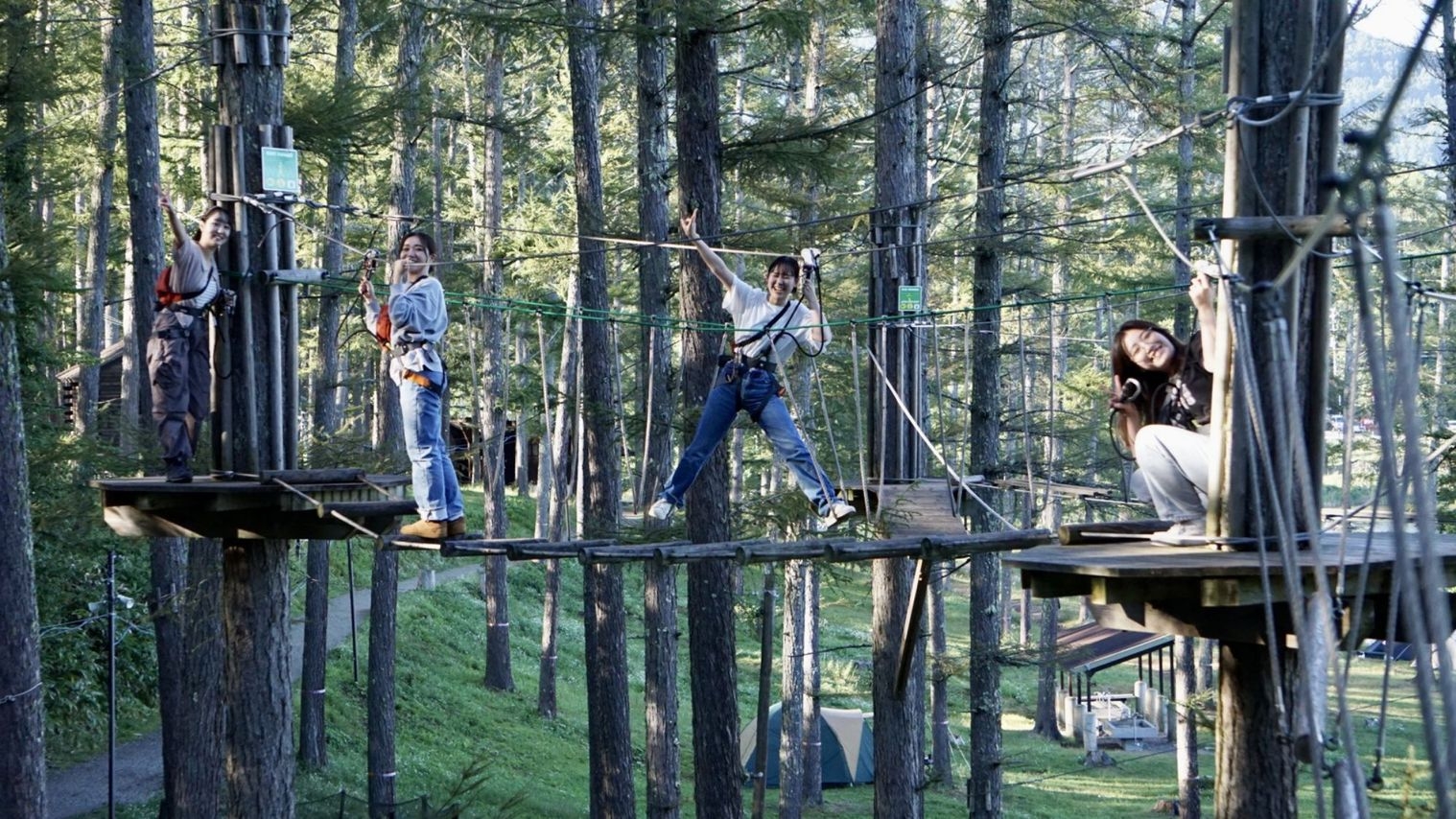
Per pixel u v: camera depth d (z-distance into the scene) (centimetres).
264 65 967
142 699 2345
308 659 2347
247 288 941
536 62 3136
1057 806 2978
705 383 1493
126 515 969
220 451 945
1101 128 3103
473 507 4503
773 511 1474
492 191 2939
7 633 1100
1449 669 344
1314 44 618
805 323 909
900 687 1188
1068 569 604
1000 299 2036
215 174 946
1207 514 652
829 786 3180
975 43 2831
